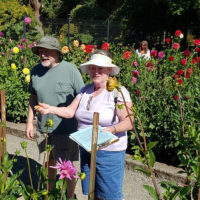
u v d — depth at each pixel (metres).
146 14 21.64
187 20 20.56
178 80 4.93
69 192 3.45
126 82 6.23
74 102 3.23
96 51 3.08
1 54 9.15
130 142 5.40
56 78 3.52
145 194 4.38
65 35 17.55
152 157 2.04
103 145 2.55
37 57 8.98
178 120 4.71
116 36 18.09
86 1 32.06
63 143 3.60
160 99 5.45
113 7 28.91
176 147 5.04
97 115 1.90
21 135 6.44
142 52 8.98
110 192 3.02
